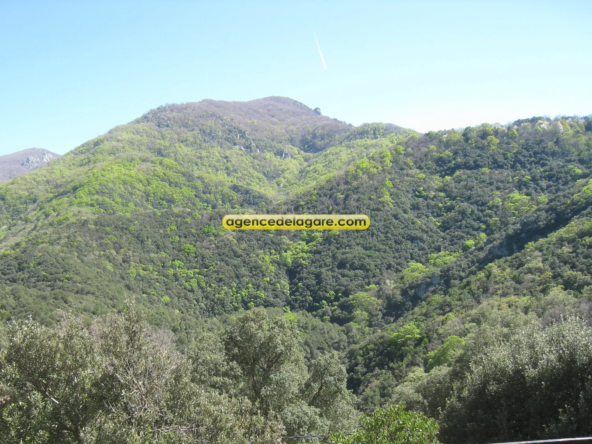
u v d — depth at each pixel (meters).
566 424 8.14
